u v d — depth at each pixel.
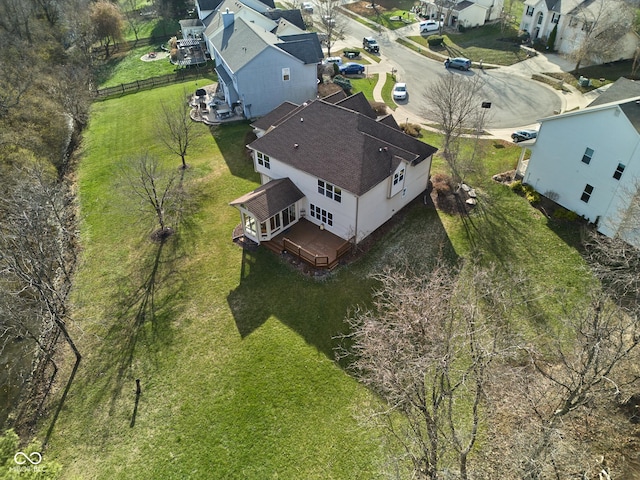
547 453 14.48
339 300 24.44
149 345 22.86
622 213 25.34
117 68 66.69
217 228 30.44
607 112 25.59
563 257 26.53
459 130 34.38
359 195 25.06
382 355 13.49
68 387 21.25
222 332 23.22
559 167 29.73
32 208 24.70
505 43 62.09
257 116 46.09
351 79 54.78
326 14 70.25
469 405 18.88
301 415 19.41
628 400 18.25
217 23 60.31
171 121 40.53
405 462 16.98
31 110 38.69
